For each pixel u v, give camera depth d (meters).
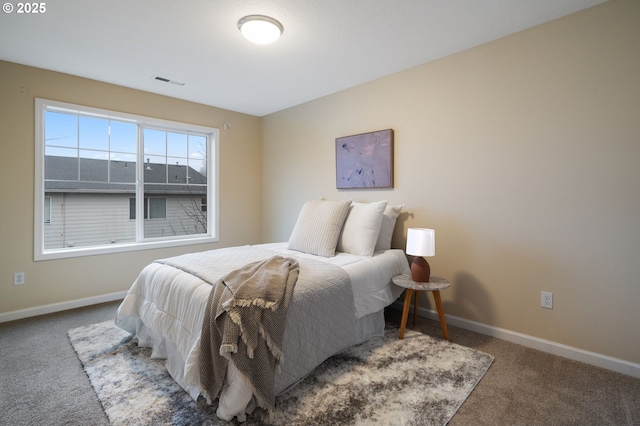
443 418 1.44
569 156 2.00
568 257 2.03
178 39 2.28
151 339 2.10
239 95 3.54
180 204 3.87
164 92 3.43
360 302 2.12
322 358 1.77
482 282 2.41
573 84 1.98
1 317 2.60
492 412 1.50
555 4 1.88
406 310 2.28
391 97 2.94
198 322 1.58
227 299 1.49
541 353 2.09
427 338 2.29
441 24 2.09
